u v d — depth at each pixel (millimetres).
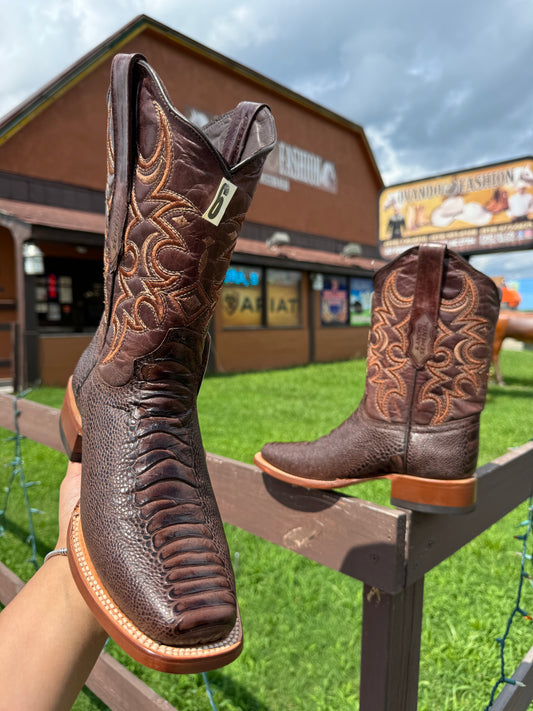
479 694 1711
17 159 9055
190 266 643
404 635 931
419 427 1084
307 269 13422
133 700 1287
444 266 1066
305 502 1065
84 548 614
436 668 1825
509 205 8406
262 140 657
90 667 633
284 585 2350
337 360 15016
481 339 1072
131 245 659
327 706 1663
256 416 5984
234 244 684
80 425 741
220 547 624
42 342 8719
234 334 11977
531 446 1486
